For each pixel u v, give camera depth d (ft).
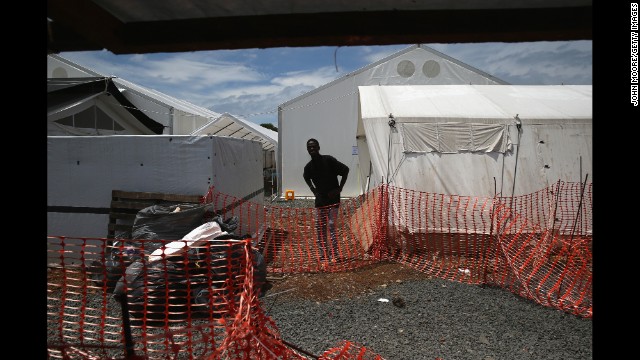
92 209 17.65
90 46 5.09
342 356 9.57
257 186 25.38
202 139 17.24
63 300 9.71
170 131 47.24
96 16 4.66
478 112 25.90
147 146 17.47
